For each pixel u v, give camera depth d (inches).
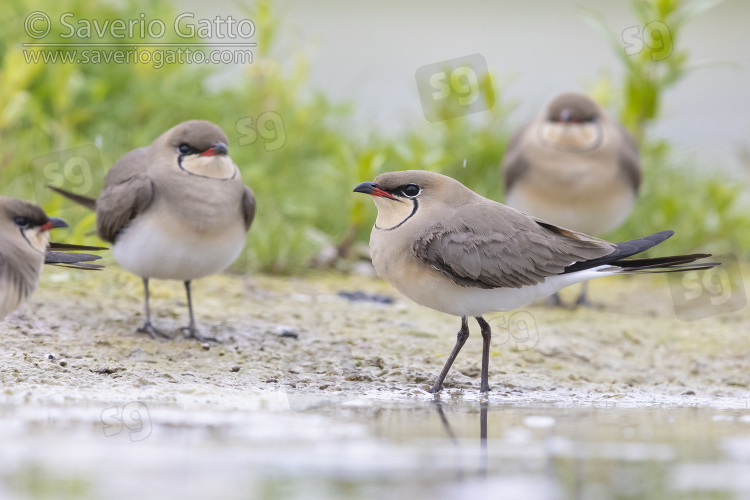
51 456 267.9
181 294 513.7
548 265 386.0
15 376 366.3
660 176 720.3
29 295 392.2
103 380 371.9
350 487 246.5
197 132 427.8
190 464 263.3
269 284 558.9
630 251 390.9
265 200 607.8
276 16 701.3
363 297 549.6
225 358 418.9
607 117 602.5
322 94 695.7
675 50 656.4
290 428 310.2
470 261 380.8
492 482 255.1
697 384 434.6
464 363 441.1
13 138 596.4
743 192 729.6
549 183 587.2
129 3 690.8
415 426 321.1
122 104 645.3
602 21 661.9
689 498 244.7
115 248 440.1
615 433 317.1
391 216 393.7
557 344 486.3
